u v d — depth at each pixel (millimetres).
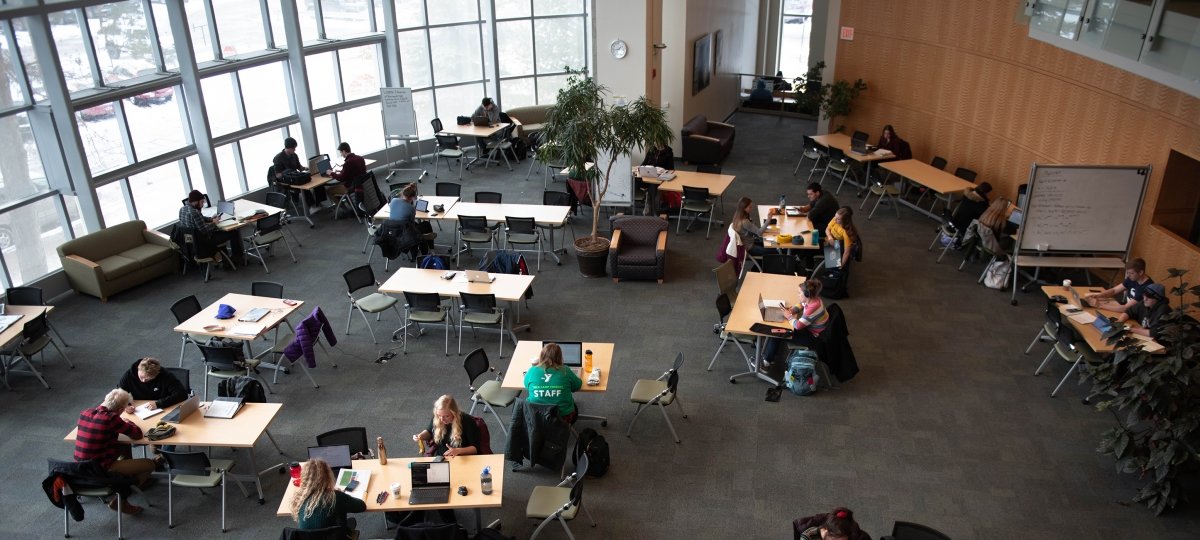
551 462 6578
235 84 12672
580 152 9969
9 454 7309
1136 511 6410
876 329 9219
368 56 14773
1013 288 9820
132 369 6988
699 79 15828
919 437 7332
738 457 7090
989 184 11289
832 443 7266
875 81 14633
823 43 19594
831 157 13773
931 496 6582
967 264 10914
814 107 16141
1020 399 7883
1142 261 7734
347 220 12812
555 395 6605
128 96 10883
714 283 10438
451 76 15680
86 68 10477
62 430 7656
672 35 14594
